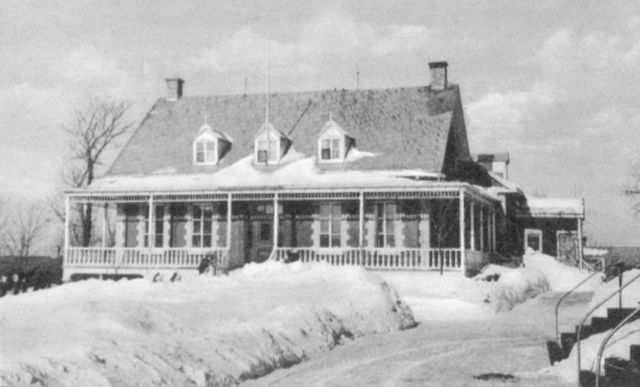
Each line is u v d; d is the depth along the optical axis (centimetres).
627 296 1983
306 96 4381
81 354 1037
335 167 3859
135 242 4062
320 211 3800
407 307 2306
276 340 1506
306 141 4084
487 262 3856
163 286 2500
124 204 4103
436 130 3938
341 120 4134
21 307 1833
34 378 905
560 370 1346
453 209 3828
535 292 3341
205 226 3981
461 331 2061
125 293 2273
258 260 3878
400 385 1241
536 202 4575
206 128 4128
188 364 1177
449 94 4141
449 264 3366
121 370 1046
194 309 1747
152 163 4200
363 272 2416
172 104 4588
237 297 2091
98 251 3831
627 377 1181
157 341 1238
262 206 3909
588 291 3591
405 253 3431
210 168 4072
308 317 1753
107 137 5675
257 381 1266
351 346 1736
